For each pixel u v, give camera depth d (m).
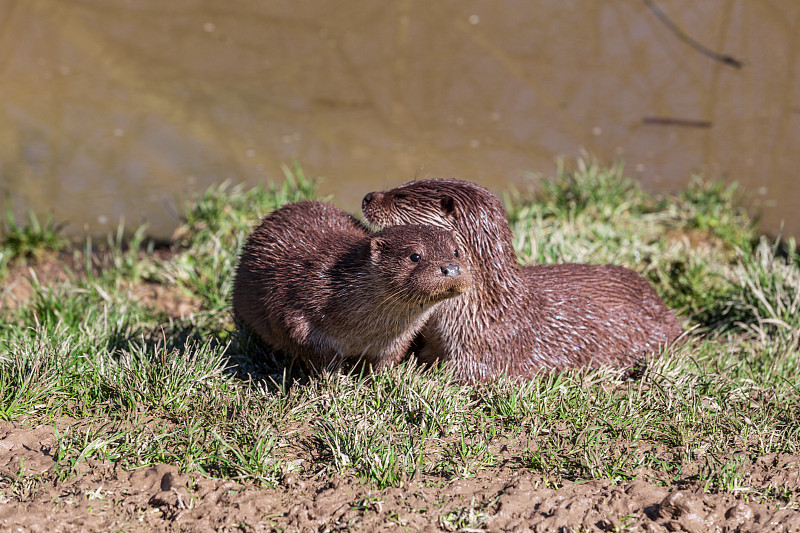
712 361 18.38
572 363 17.92
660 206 28.81
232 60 42.09
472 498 13.02
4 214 29.53
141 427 14.56
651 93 39.78
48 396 15.32
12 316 20.58
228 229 25.67
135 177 32.34
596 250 24.86
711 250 25.86
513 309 17.38
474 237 17.00
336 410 15.10
